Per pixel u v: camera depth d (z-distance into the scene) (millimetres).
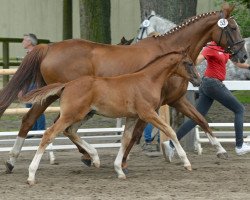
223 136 15883
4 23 32469
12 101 12117
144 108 11594
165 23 14523
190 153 14875
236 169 12727
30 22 32344
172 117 15820
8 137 16875
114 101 11500
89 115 12086
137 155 14734
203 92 13422
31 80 12289
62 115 11359
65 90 11398
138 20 31547
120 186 11172
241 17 23141
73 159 14352
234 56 13031
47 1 32125
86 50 12227
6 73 13648
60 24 32156
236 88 14242
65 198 10289
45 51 12258
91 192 10719
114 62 12172
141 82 11625
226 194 10508
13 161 12484
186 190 10820
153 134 14797
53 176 12203
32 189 10992
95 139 14883
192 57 12867
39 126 15602
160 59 11766
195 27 12711
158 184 11312
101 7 24000
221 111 21562
